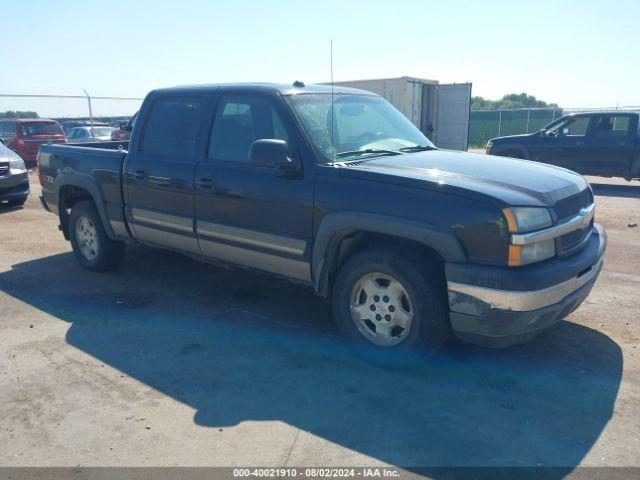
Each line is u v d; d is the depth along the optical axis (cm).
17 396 372
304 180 417
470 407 355
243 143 464
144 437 326
